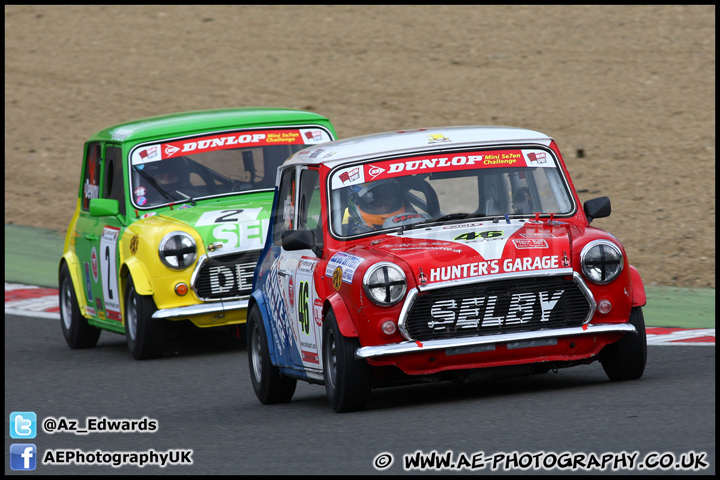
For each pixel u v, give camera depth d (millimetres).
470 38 97125
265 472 22531
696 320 40188
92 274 43531
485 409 26578
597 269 27203
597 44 91188
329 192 29484
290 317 30312
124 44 109500
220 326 40156
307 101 87688
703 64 83625
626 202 61000
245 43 104875
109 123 90500
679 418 24031
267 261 32969
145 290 39281
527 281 26984
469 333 26844
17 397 34250
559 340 27031
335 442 24625
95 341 44906
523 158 30234
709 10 95250
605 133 73375
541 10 101562
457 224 28844
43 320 49938
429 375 26938
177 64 102062
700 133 71000
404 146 30188
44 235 68562
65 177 81125
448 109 81812
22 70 105688
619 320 27516
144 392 34125
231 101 90688
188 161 42500
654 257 51594
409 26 102688
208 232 39562
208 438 26641
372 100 86125
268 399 31438
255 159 42812
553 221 29391
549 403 26547
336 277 27656
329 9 111125
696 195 60281
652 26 93312
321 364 28641
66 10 122062
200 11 116375
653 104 77438
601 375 30406
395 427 25484
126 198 41906
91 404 32562
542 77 85688
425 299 26719
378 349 26469
